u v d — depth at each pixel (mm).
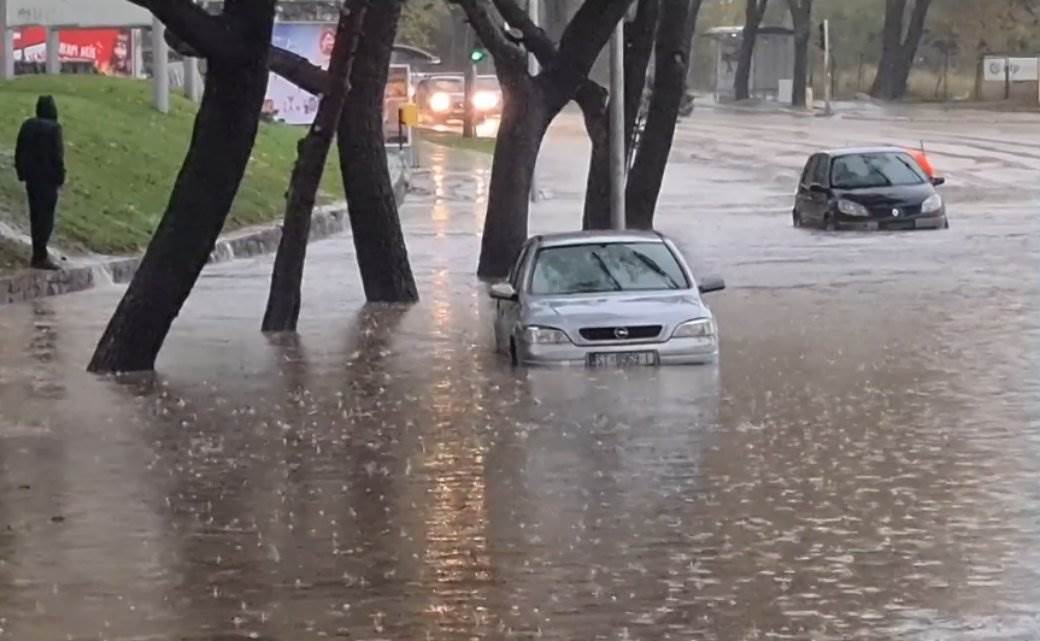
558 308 38656
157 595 21062
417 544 23281
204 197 39438
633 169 66625
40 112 55781
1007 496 25672
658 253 40469
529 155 58812
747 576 21406
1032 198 88375
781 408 33406
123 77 110375
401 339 44562
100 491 27000
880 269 59812
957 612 19750
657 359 38312
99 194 68500
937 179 77312
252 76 38906
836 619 19531
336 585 21328
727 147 133500
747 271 59906
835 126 155875
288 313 46375
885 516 24453
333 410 34156
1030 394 34812
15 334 45875
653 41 65125
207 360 41188
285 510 25469
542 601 20453
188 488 27109
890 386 35938
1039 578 21141
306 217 46531
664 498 25797
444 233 77062
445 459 29031
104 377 38719
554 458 28906
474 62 130000
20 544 23703
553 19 141750
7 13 97062
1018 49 199125
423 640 19031
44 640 19297
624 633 19141
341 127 52188
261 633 19422
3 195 62656
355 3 45781
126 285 58531
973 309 48750
